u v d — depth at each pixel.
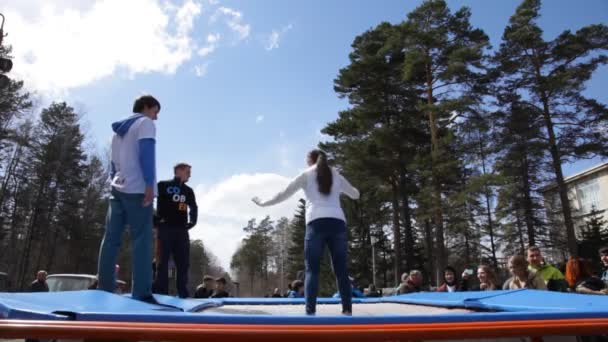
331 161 33.28
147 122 3.77
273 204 3.99
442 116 28.14
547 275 6.06
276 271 88.31
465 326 1.87
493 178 25.09
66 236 43.44
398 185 32.22
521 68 31.16
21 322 1.74
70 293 3.04
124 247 34.72
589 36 29.64
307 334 1.71
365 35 33.41
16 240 40.94
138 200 3.68
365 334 1.76
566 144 30.81
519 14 31.23
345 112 33.16
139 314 2.08
